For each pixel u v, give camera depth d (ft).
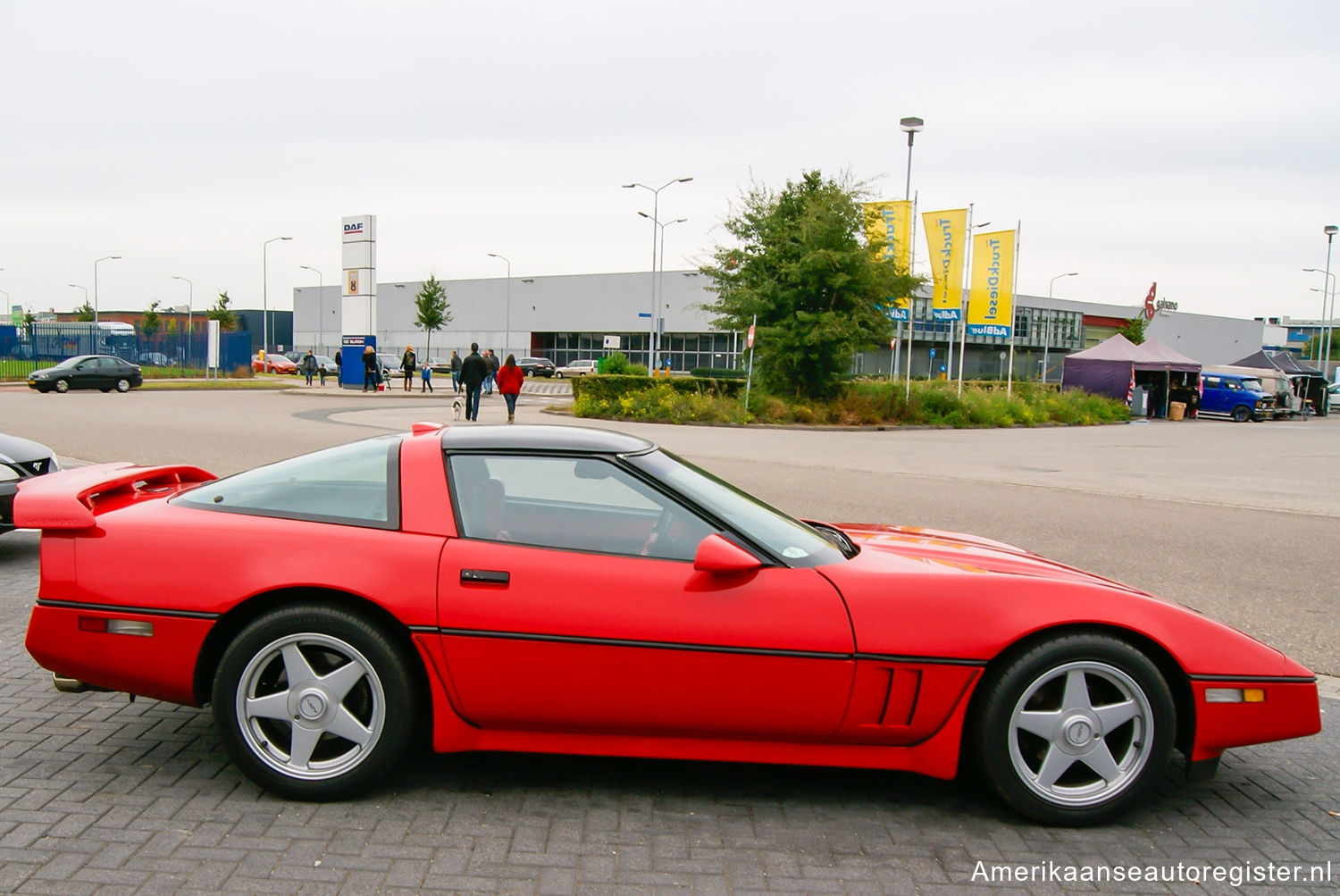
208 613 10.11
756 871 9.14
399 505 10.61
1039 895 8.93
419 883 8.70
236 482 11.36
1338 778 12.00
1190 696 10.32
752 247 92.73
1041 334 257.75
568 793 10.75
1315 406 153.89
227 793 10.52
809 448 59.06
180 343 154.20
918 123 102.32
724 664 10.00
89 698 13.55
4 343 137.49
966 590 10.31
